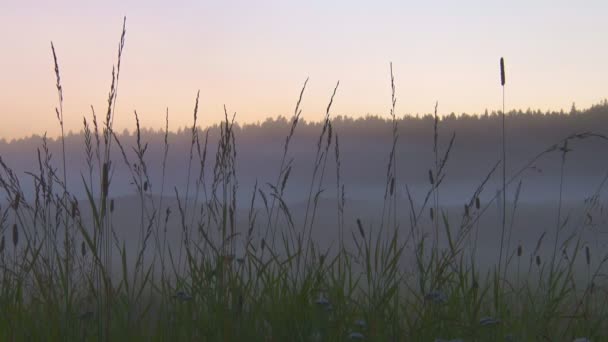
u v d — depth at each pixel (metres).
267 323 3.17
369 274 3.14
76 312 3.03
